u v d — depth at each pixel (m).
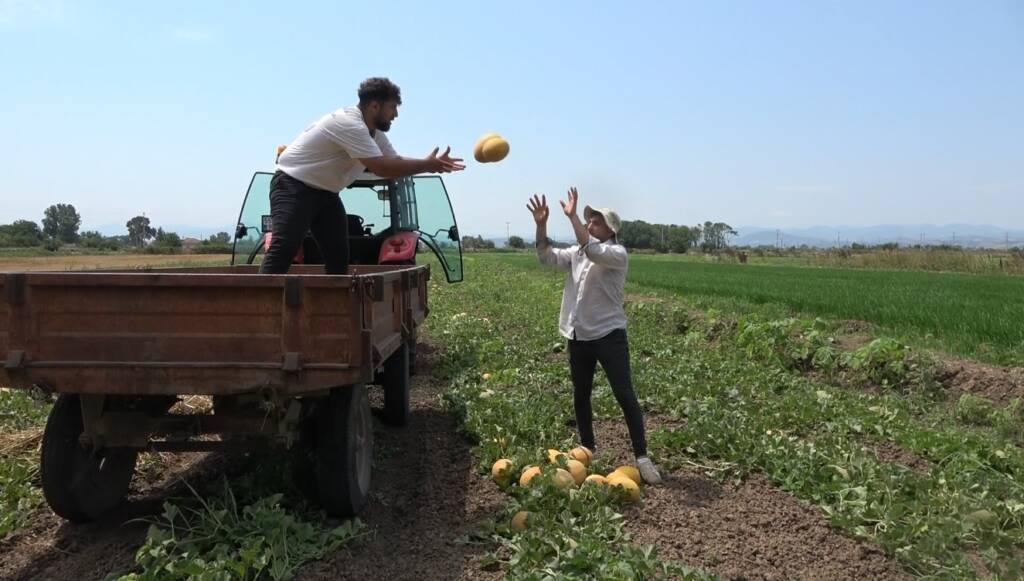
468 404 7.80
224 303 4.24
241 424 4.64
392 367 7.38
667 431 6.80
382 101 5.82
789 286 25.86
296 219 5.96
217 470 6.11
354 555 4.53
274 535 4.24
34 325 4.25
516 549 4.38
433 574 4.29
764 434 6.83
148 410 5.07
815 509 5.38
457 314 16.64
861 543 4.84
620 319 6.02
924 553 4.55
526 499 4.99
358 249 10.26
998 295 20.08
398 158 5.68
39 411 7.52
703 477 6.09
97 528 5.05
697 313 16.19
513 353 11.61
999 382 8.94
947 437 6.97
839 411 7.97
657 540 4.76
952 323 12.89
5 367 4.20
